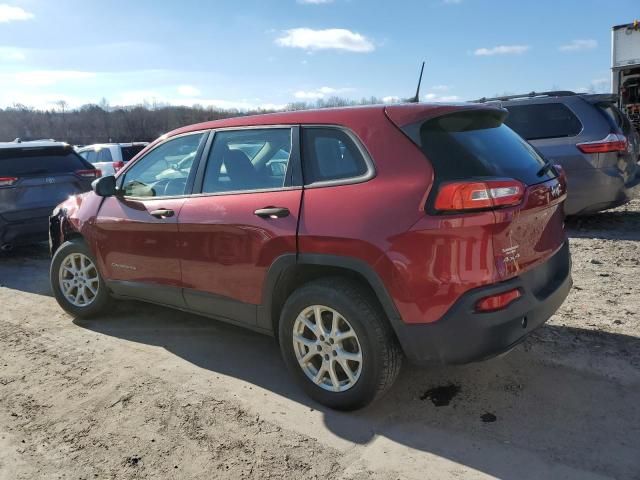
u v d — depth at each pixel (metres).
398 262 2.85
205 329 4.70
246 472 2.76
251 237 3.46
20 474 2.82
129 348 4.36
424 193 2.84
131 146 13.98
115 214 4.43
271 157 3.53
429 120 3.03
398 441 2.96
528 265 3.06
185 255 3.91
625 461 2.71
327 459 2.83
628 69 14.50
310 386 3.35
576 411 3.16
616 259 6.11
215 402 3.45
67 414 3.38
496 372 3.64
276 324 3.60
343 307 3.06
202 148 3.98
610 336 4.02
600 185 7.19
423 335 2.87
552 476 2.62
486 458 2.79
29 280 6.64
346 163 3.18
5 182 7.00
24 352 4.36
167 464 2.85
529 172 3.21
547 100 7.56
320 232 3.11
